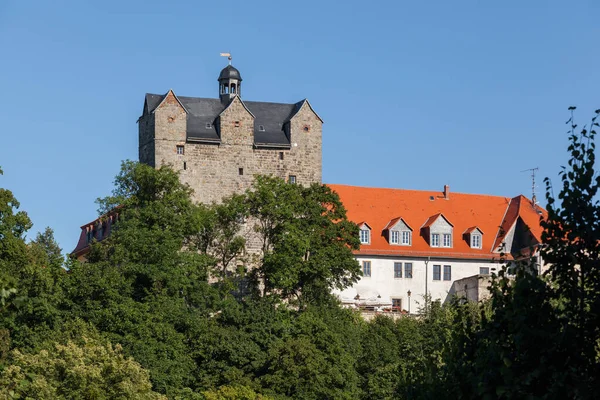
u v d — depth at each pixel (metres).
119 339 99.56
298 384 98.62
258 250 125.00
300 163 131.50
